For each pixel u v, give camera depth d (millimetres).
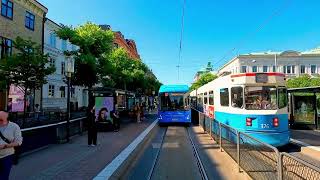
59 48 43531
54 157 11633
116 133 20500
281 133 13633
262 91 14031
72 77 30078
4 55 25922
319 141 16625
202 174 9766
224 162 11633
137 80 49969
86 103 54250
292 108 23547
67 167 9906
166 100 27172
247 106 13945
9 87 25016
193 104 33156
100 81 33656
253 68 71875
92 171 9359
